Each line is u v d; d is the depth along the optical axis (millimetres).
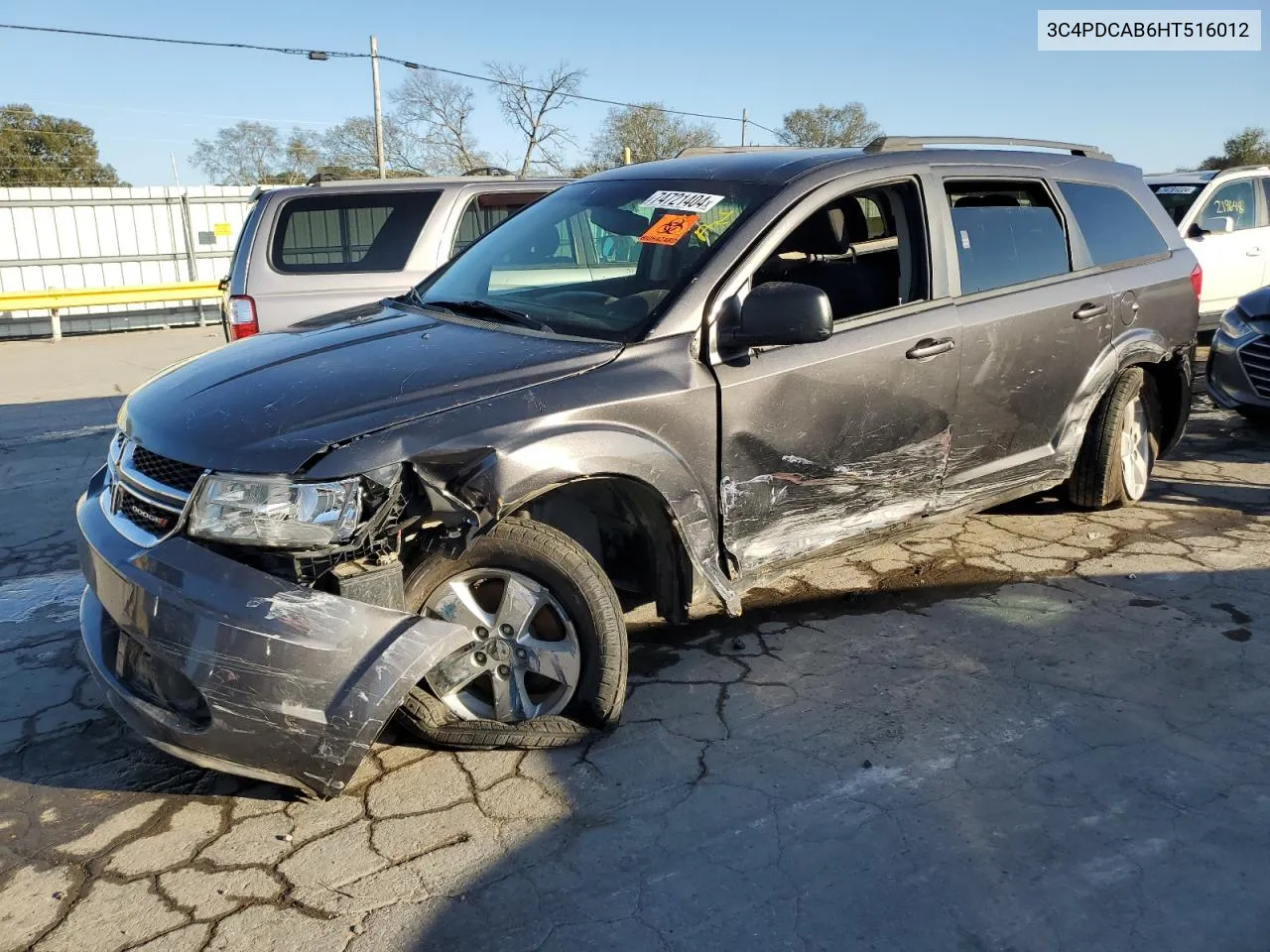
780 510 3498
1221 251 10195
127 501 2861
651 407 3062
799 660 3668
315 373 3004
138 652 2762
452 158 43125
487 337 3295
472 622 2963
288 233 6266
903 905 2402
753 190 3600
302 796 2881
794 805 2797
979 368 4031
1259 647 3734
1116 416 4926
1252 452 6578
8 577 4754
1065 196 4617
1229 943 2273
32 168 47719
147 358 14234
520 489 2781
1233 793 2832
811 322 3100
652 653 3752
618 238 3697
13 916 2410
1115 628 3908
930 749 3070
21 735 3273
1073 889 2455
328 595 2576
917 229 3926
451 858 2600
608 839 2662
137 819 2807
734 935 2314
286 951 2285
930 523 4090
